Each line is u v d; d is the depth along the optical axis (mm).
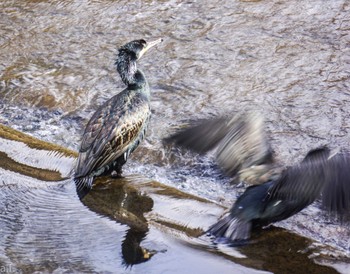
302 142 12180
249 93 13844
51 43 16188
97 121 11516
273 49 15234
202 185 11438
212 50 15375
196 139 9438
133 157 12305
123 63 12141
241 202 9688
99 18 16984
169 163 12078
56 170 11758
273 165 9453
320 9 16562
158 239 9945
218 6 17047
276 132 12500
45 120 13648
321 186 8250
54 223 10539
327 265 9242
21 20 17125
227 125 9375
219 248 9570
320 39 15445
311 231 9984
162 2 17516
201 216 10344
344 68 14391
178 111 13430
